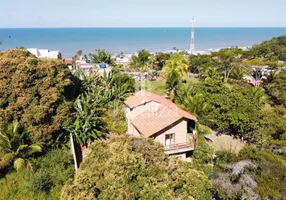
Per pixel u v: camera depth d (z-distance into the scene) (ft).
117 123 98.53
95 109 96.37
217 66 212.43
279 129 95.04
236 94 106.93
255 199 52.60
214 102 107.34
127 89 130.11
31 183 62.28
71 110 90.84
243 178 56.85
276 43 324.19
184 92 117.29
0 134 70.95
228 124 102.83
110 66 194.59
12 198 61.46
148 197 38.09
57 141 81.76
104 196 38.04
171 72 147.02
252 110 99.14
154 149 46.37
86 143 84.58
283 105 138.51
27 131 74.64
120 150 43.86
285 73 160.66
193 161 79.10
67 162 73.05
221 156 76.38
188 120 88.99
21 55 79.36
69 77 94.27
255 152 65.67
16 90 73.87
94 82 132.26
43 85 78.07
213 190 55.52
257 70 202.49
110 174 39.52
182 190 41.16
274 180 54.29
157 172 41.81
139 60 229.25
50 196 61.87
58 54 205.57
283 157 64.80
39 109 75.66
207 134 100.83
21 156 70.28
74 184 40.98
